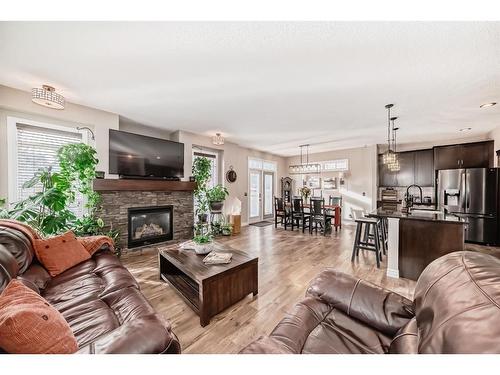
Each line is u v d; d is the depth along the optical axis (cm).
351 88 261
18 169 283
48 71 226
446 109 329
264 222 695
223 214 560
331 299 134
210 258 217
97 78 240
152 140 398
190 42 179
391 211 377
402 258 275
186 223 458
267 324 181
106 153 348
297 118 377
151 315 102
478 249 387
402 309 116
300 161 779
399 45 181
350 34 168
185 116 369
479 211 414
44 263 187
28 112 283
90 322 122
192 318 190
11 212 237
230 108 331
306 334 110
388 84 251
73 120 316
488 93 274
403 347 87
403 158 570
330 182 695
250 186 682
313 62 207
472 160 464
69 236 217
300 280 266
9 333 72
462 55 194
